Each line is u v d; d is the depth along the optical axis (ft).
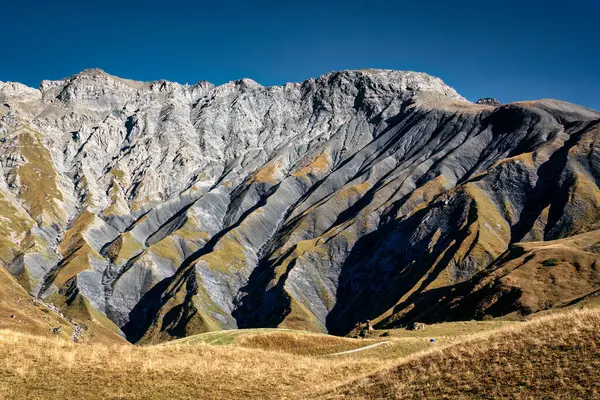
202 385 126.11
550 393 84.33
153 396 116.98
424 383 101.60
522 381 90.22
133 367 134.00
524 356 98.68
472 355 106.63
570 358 92.84
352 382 118.42
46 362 129.59
